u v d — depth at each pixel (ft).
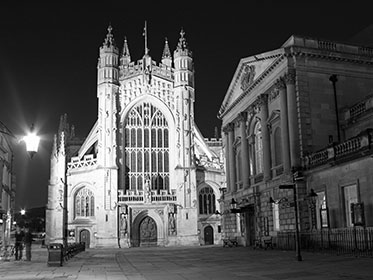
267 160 164.04
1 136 196.13
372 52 153.58
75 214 267.80
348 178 117.91
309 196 128.57
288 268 81.25
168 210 262.47
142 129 275.59
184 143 271.08
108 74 269.44
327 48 149.38
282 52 148.36
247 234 184.85
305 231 134.21
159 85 279.28
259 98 167.84
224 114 211.20
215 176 280.51
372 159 108.68
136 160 272.10
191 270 85.56
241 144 189.88
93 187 264.31
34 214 444.96
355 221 110.93
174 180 270.87
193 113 279.90
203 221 272.72
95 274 80.89
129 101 274.16
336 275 66.64
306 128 143.43
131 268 94.07
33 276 77.61
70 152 329.93
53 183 273.75
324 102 146.72
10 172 247.70
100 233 254.88
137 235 261.44
